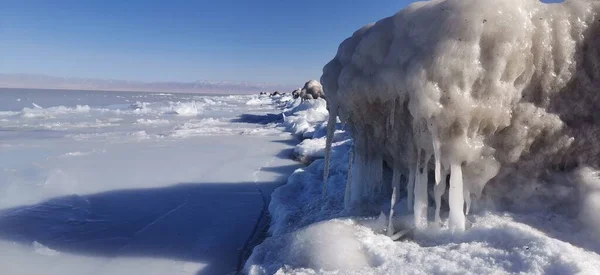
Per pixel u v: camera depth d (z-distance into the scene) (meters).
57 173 5.60
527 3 2.39
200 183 5.12
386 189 3.04
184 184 5.07
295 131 10.70
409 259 2.10
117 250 3.04
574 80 2.46
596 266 1.77
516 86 2.41
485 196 2.59
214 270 2.68
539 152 2.54
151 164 6.36
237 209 4.05
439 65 2.25
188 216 3.84
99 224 3.62
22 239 3.25
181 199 4.41
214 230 3.44
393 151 2.75
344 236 2.38
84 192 4.69
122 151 7.63
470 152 2.37
